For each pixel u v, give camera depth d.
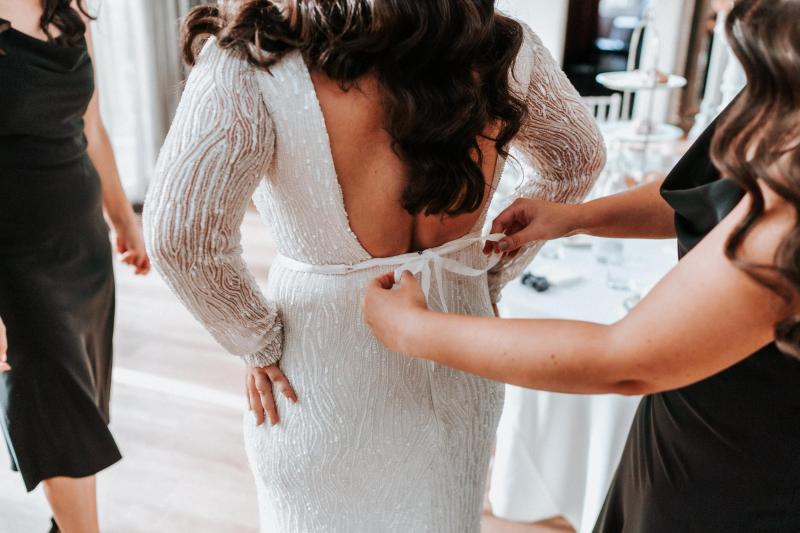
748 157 0.66
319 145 0.95
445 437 1.21
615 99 3.47
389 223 1.04
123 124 4.71
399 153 0.94
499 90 0.96
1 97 1.66
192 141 0.92
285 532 1.30
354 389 1.13
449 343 0.84
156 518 2.24
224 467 2.46
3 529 2.19
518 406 2.05
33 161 1.75
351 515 1.23
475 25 0.87
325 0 0.87
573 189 1.24
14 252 1.75
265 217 1.10
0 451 2.51
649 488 1.05
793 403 0.86
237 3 0.91
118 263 3.91
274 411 1.20
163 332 3.27
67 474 1.89
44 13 1.72
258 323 1.10
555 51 5.26
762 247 0.64
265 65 0.91
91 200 1.94
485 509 2.26
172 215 0.94
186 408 2.76
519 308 2.00
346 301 1.09
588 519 1.98
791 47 0.61
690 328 0.70
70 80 1.79
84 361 1.92
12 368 1.79
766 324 0.68
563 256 2.27
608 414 1.87
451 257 1.12
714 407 0.93
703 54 5.43
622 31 5.70
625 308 1.93
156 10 4.50
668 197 0.94
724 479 0.95
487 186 1.11
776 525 0.93
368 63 0.88
